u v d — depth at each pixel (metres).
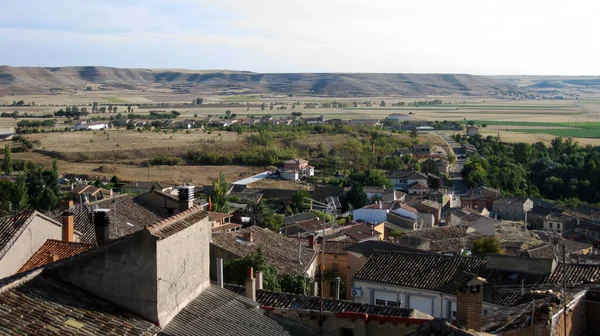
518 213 140.75
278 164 196.75
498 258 44.97
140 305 19.38
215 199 113.00
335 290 47.91
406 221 113.00
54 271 19.80
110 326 18.34
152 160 198.25
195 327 20.09
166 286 19.91
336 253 62.69
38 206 115.00
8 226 33.16
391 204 124.25
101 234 25.86
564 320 23.56
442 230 94.25
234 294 23.41
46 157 197.00
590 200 166.25
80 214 47.41
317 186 156.50
